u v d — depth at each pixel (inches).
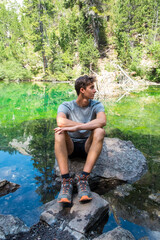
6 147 118.9
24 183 76.9
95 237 50.4
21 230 52.4
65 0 802.2
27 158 101.7
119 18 717.3
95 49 709.3
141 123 166.7
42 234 51.1
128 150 101.2
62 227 53.0
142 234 50.3
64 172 63.9
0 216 56.1
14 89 516.4
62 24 809.5
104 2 766.5
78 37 753.6
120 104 260.4
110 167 86.6
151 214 58.3
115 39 767.1
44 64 915.4
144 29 738.8
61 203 62.1
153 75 558.6
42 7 931.3
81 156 83.9
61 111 76.1
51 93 414.9
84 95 73.6
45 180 79.2
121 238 47.0
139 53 635.5
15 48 991.6
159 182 77.2
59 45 866.8
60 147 65.4
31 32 906.7
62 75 759.7
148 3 728.3
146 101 277.3
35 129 161.2
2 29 1219.2
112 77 434.0
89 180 79.8
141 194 69.5
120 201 65.8
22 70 870.4
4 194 69.7
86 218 54.7
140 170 86.4
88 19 757.9
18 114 223.5
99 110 75.9
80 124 71.6
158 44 540.4
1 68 881.5
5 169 88.9
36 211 60.6
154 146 114.0
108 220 56.9
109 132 142.7
